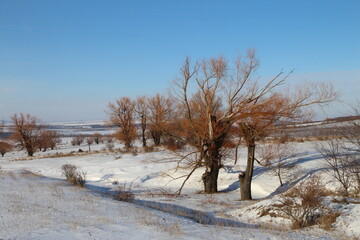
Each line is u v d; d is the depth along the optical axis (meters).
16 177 29.89
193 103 23.09
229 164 30.45
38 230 9.89
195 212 16.16
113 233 9.70
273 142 27.03
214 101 22.92
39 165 45.47
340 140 21.45
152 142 60.34
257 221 13.88
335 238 10.20
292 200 13.54
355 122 16.20
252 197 21.94
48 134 88.56
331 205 13.26
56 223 10.86
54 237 9.13
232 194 23.06
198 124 22.92
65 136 147.88
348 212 12.48
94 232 9.80
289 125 20.50
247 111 20.06
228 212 16.22
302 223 12.30
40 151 90.19
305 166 24.62
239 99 20.83
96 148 81.25
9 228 10.09
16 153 97.25
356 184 17.52
